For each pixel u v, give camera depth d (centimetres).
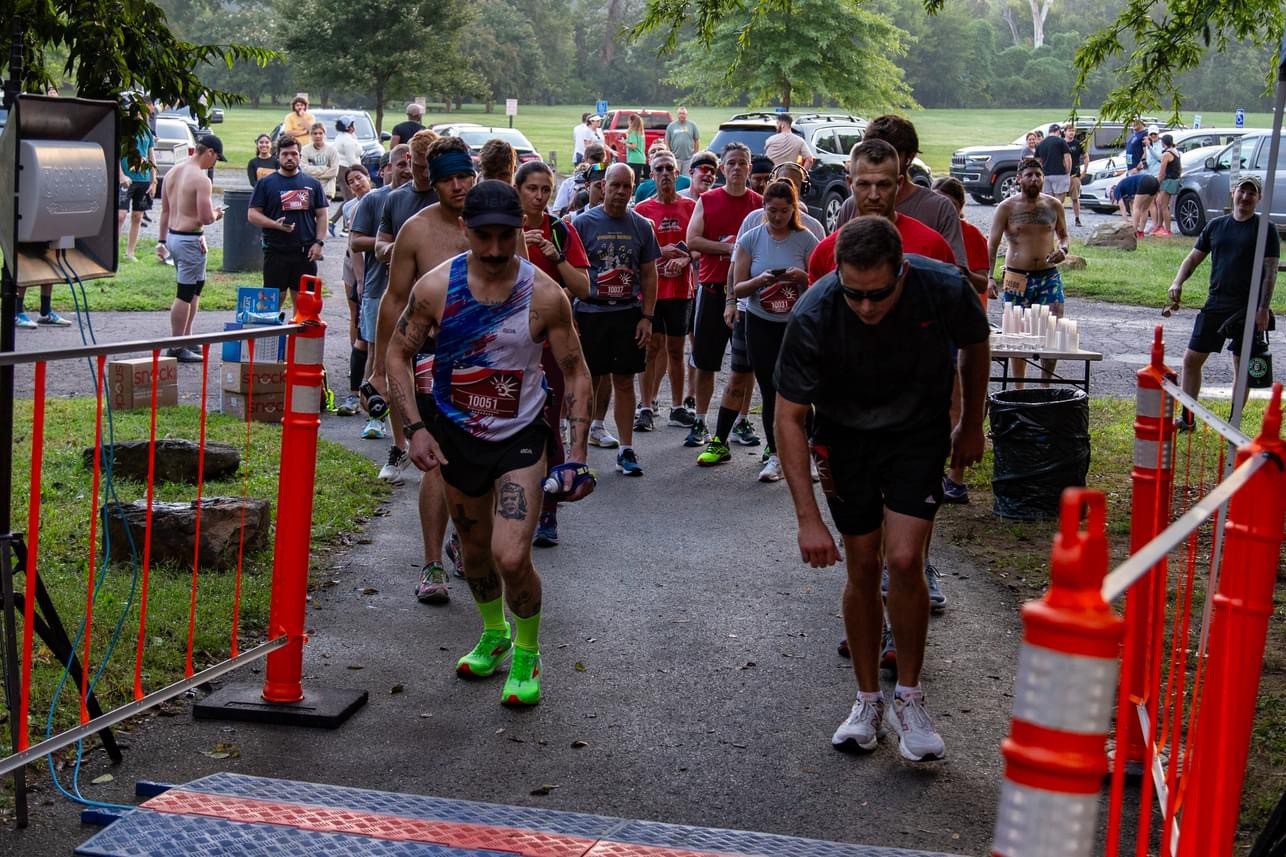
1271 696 520
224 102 592
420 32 4075
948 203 580
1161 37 945
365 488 820
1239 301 1041
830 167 2747
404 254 580
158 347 418
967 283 433
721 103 3841
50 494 748
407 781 439
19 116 392
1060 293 1125
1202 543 746
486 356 479
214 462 796
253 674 526
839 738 464
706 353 965
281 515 486
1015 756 155
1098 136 3650
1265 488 301
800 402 431
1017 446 785
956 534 763
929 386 433
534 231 715
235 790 395
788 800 429
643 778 445
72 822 401
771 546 732
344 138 2739
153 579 613
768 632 593
